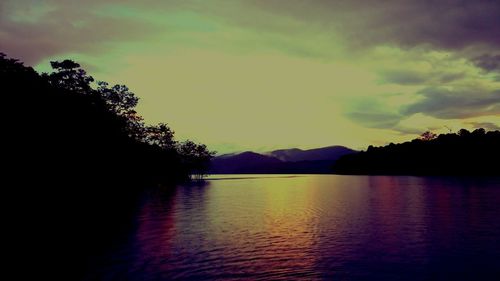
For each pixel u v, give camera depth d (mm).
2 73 50906
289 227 39500
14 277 21047
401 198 76250
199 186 134625
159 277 21297
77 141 61312
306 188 122875
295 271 22594
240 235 34625
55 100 56219
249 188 124438
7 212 45812
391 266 23656
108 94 89375
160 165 129000
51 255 26188
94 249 28312
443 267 23391
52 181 57844
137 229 37844
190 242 31172
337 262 24656
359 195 86875
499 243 30594
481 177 185750
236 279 21078
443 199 72250
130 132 98250
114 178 84688
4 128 46750
